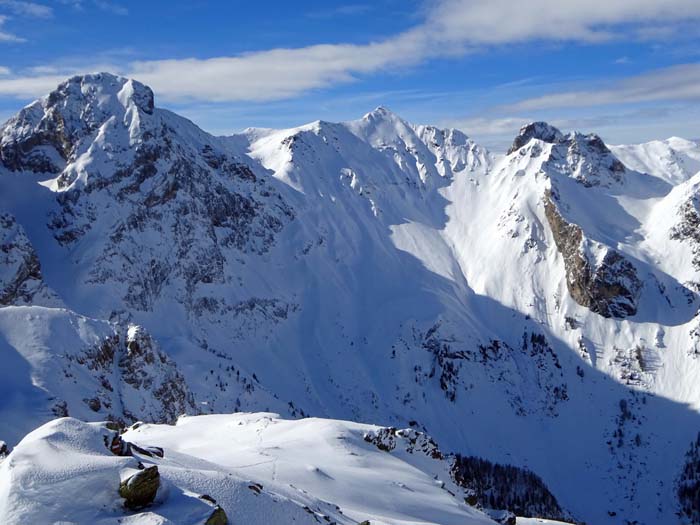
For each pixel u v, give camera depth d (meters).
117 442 27.52
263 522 26.08
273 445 72.06
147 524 20.92
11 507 20.39
